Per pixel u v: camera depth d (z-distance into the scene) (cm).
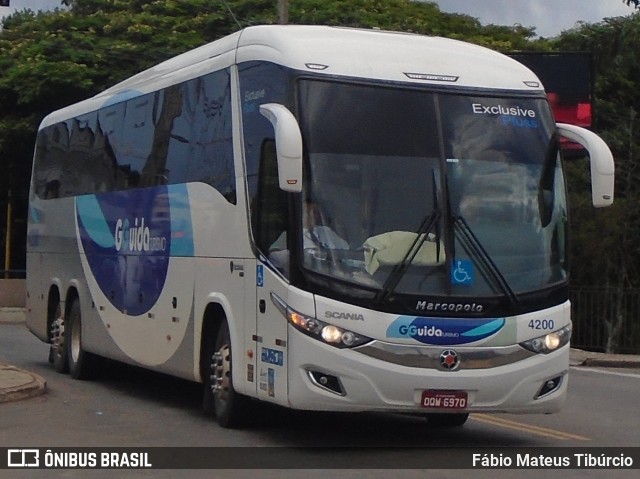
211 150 1216
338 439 1127
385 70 1060
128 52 3288
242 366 1112
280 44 1081
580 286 2628
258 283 1073
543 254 1055
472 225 1029
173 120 1342
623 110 2916
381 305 990
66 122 1791
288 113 986
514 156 1068
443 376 998
